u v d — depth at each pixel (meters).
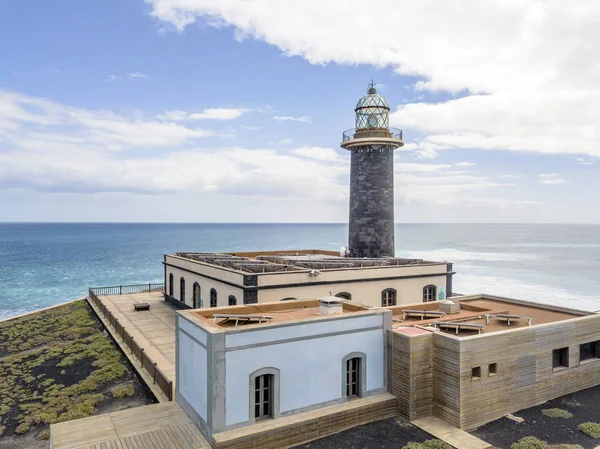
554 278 72.81
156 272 91.94
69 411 18.23
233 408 13.77
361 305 17.97
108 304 37.94
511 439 14.66
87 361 24.62
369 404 15.76
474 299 24.59
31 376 23.02
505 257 110.06
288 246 171.12
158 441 13.72
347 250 37.69
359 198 36.53
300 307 19.16
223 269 27.16
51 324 34.53
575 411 16.80
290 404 14.79
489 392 15.84
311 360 15.19
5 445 16.08
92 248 155.62
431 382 16.19
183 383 16.00
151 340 26.44
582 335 18.69
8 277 84.62
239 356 13.85
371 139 35.03
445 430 15.09
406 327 17.19
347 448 14.06
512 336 16.41
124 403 18.75
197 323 14.77
